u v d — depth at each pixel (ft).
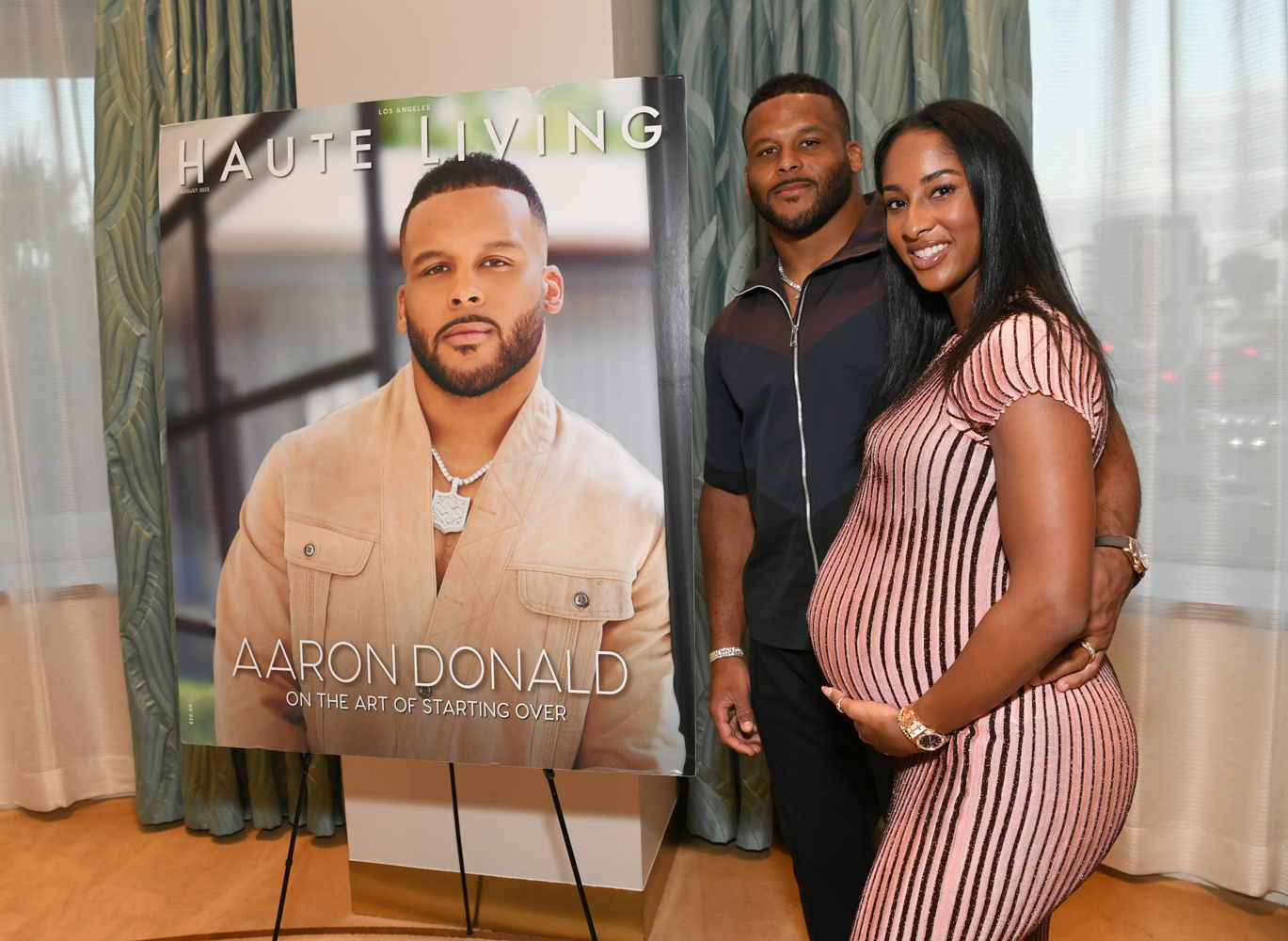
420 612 4.96
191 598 5.25
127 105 7.45
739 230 6.91
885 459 3.51
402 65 5.88
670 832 7.32
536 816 6.37
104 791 8.66
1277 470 6.08
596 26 5.59
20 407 8.10
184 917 6.83
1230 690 6.38
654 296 4.64
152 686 7.92
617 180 4.64
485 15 5.74
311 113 4.92
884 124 6.49
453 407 4.88
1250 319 6.07
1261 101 5.90
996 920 3.24
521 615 4.86
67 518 8.35
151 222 7.49
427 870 6.60
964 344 3.23
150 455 7.70
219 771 7.88
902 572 3.44
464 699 4.96
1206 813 6.57
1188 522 6.36
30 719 8.25
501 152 4.75
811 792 5.07
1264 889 6.34
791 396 4.82
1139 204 6.25
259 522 5.14
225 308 5.09
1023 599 2.94
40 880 7.36
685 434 4.67
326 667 5.09
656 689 4.77
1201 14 6.01
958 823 3.26
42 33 7.91
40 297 8.11
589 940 6.38
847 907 5.16
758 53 6.81
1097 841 3.28
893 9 6.42
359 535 5.01
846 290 4.75
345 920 6.73
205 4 7.23
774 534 4.90
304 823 8.04
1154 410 6.34
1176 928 6.21
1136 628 6.53
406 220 4.86
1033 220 3.33
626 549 4.75
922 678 3.35
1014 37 6.31
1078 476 2.92
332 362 5.00
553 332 4.76
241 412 5.12
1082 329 3.15
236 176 5.03
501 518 4.86
